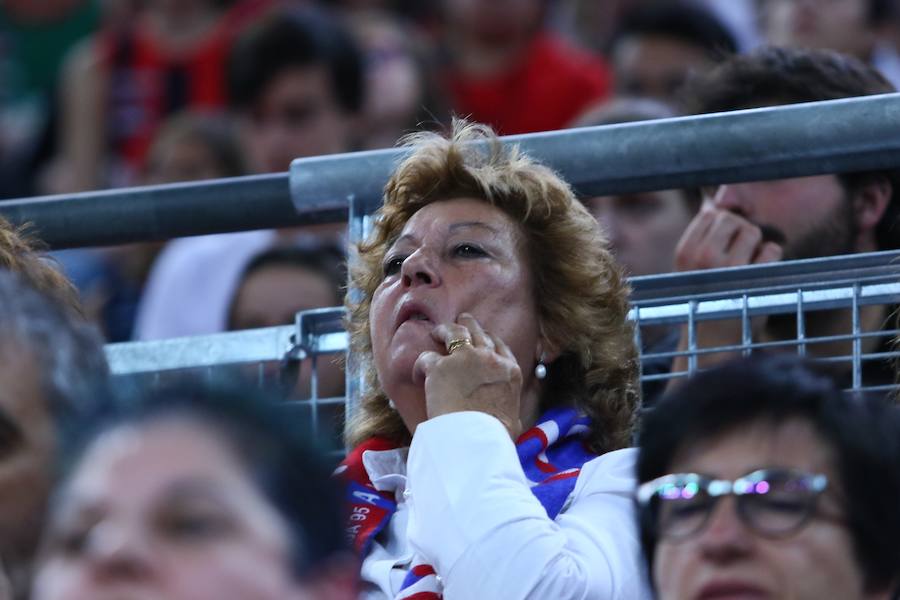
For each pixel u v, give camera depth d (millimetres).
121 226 10656
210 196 10570
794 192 11266
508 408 9000
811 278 9695
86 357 7820
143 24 22484
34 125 24609
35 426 7543
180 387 5734
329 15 20766
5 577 7336
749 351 9805
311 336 10430
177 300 16828
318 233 16578
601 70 20891
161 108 22156
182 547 5328
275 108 18219
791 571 6707
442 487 8555
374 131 19438
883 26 19469
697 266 11375
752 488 6777
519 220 9609
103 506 5402
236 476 5469
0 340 7637
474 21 20562
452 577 8375
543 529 8453
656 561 6922
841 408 6941
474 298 9352
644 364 11211
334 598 5488
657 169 9797
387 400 9781
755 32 22016
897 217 11266
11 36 26406
